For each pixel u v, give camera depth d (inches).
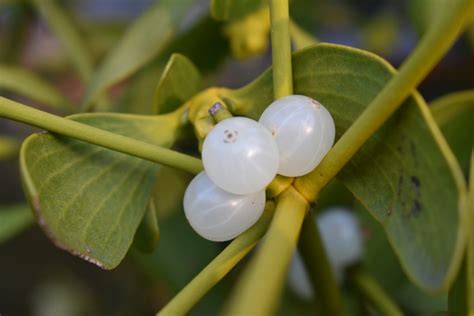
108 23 10.0
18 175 11.2
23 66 10.8
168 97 5.8
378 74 5.0
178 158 5.2
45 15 8.3
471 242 4.8
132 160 5.5
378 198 5.1
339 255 6.7
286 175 5.1
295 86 5.4
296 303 7.3
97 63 9.8
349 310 7.1
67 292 10.2
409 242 4.8
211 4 5.9
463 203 4.5
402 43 10.6
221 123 5.0
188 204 5.1
